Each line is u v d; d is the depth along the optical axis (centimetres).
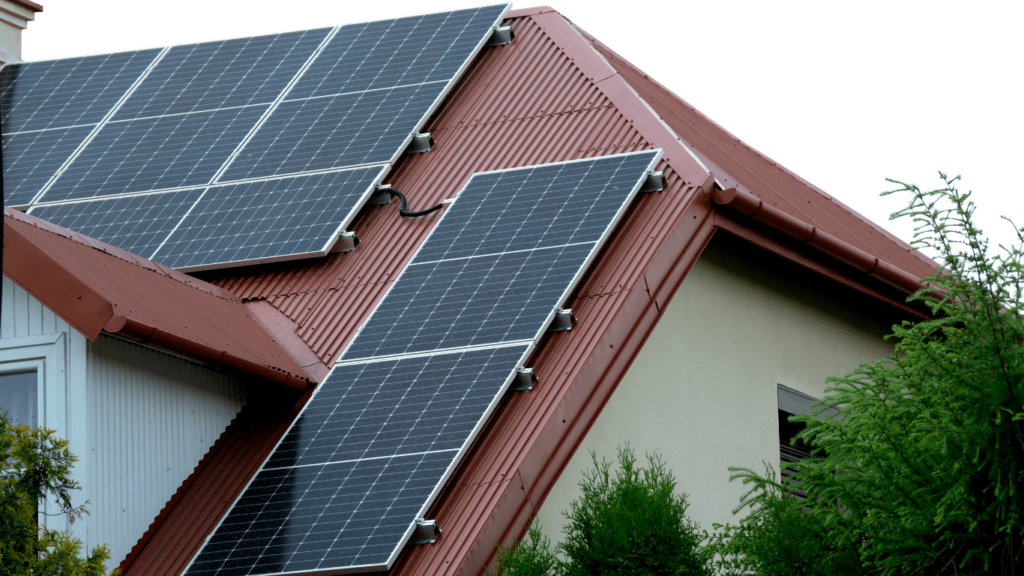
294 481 1425
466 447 1398
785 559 1319
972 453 1253
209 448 1533
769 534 1348
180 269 1750
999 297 1287
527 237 1645
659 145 1789
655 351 1686
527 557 1270
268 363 1554
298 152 1911
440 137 1931
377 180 1827
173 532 1437
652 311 1594
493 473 1396
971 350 1282
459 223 1712
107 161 1984
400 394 1484
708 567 1329
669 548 1280
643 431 1633
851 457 1328
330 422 1486
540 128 1897
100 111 2119
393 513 1349
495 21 2125
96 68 2241
